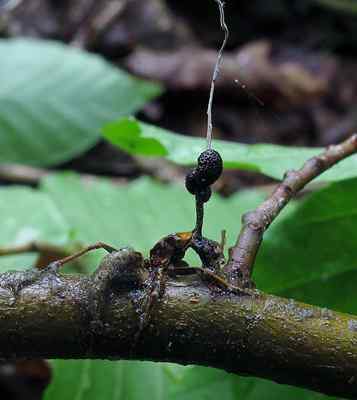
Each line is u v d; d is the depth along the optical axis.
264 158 0.14
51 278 0.10
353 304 0.14
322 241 0.14
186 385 0.14
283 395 0.14
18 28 0.49
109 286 0.10
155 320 0.10
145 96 0.36
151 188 0.24
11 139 0.34
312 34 0.54
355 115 0.48
